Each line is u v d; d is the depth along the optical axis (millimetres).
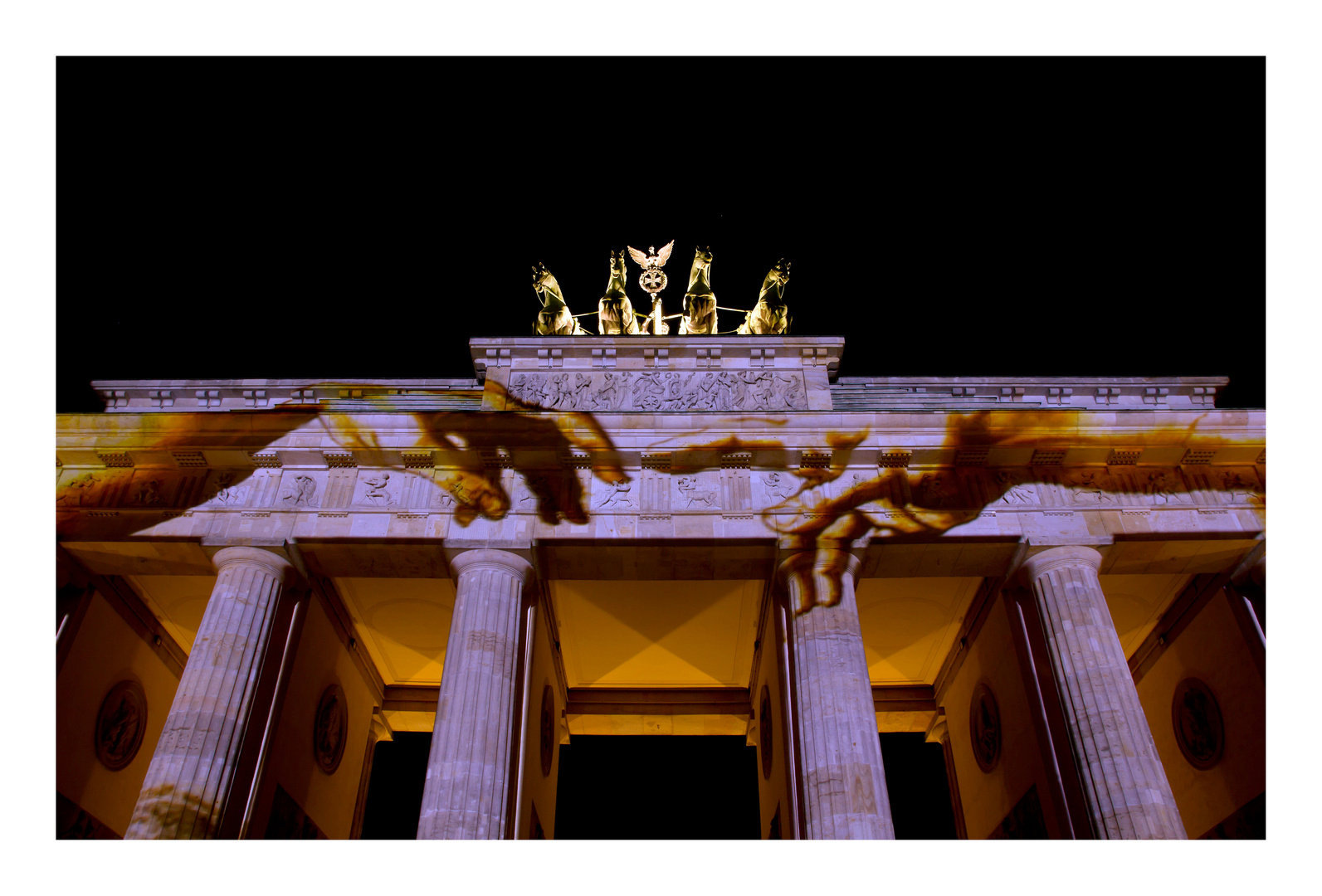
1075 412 34312
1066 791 30062
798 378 38312
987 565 34219
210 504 33875
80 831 33281
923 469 34906
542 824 35562
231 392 41062
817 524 33219
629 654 42875
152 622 38812
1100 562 33188
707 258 43219
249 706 29781
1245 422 34125
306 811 34625
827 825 26797
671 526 33125
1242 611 34000
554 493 34188
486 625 30734
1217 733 35688
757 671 41062
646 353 38750
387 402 40250
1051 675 31703
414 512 33562
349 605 38750
